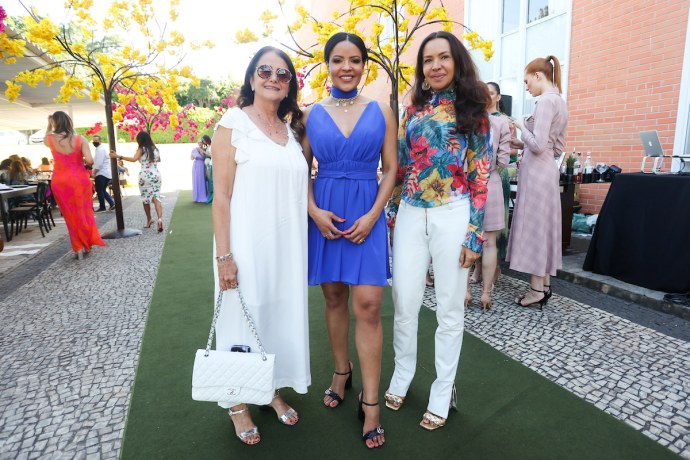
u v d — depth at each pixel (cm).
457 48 184
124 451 197
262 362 182
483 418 216
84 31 660
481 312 351
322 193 202
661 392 232
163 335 321
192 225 794
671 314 333
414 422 216
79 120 2028
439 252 197
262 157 187
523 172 345
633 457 186
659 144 395
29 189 730
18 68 809
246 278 192
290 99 208
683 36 452
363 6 399
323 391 246
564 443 196
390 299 389
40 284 456
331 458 192
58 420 221
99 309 378
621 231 389
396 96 412
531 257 343
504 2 691
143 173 733
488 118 187
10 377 264
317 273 209
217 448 199
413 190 201
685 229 340
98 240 587
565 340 296
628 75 511
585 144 576
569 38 577
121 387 252
